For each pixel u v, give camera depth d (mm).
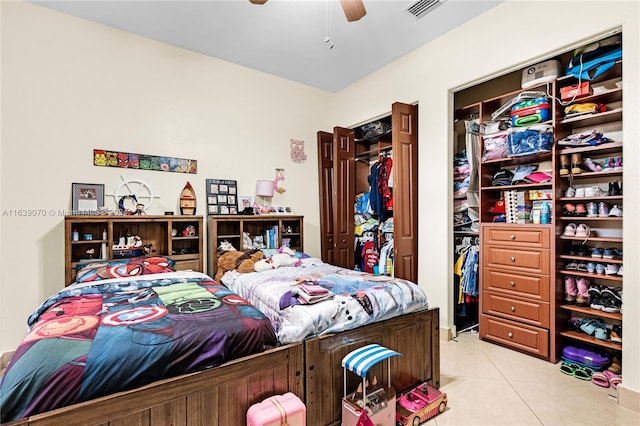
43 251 2717
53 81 2773
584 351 2441
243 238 3572
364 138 4402
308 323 1710
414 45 3344
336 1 2637
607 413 1889
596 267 2451
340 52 3500
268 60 3686
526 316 2713
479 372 2406
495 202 3242
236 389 1439
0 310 2559
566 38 2322
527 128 2758
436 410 1877
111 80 3033
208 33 3141
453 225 3238
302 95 4352
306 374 1651
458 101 3748
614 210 2363
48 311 1676
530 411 1912
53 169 2768
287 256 3295
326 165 4473
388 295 2062
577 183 2729
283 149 4172
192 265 3186
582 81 2459
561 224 2627
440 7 2734
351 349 1812
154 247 3186
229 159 3730
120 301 1820
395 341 1998
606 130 2588
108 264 2582
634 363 1934
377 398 1685
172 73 3365
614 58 2238
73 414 1081
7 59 2602
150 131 3236
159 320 1487
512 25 2619
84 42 2910
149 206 3211
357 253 4441
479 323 3074
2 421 1000
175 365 1305
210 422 1367
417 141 3490
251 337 1524
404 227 3348
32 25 2695
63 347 1204
